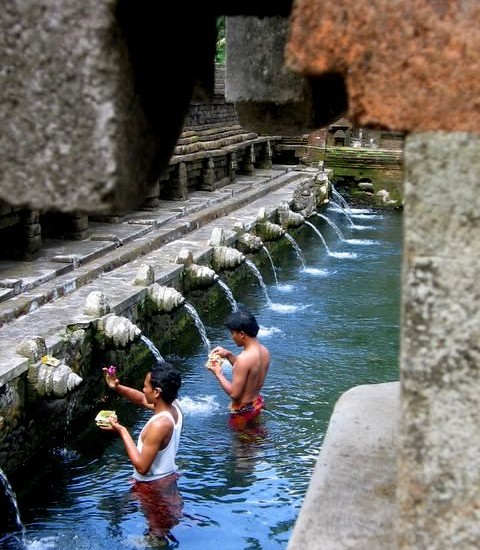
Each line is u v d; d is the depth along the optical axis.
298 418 7.98
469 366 1.79
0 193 1.88
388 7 1.76
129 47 1.85
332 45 1.80
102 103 1.81
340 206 22.34
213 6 2.57
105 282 10.19
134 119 1.91
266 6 2.59
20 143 1.85
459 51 1.73
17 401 6.60
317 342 10.54
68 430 7.56
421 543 1.88
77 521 6.09
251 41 3.65
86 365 8.09
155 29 2.00
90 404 8.18
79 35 1.79
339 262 16.02
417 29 1.75
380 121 1.80
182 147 16.47
